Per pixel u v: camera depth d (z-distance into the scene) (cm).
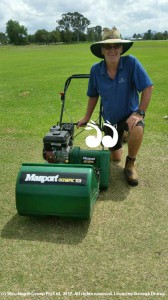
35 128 626
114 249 288
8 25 11306
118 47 371
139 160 467
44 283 254
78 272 264
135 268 266
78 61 2073
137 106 417
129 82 395
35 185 312
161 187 393
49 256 282
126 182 408
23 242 300
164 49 3459
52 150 351
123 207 351
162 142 530
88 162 371
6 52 4334
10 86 1153
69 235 308
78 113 731
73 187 306
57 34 11819
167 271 262
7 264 274
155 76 1242
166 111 714
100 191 386
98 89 412
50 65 1892
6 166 458
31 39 11944
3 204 364
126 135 522
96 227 319
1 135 587
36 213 317
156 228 315
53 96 935
